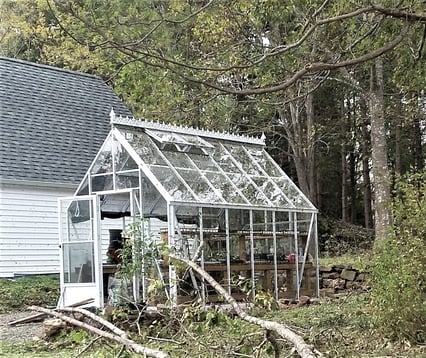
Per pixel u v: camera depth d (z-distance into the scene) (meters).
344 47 10.66
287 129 29.00
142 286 11.98
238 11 10.09
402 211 8.81
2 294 15.80
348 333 8.89
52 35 19.36
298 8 10.75
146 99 11.06
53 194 19.39
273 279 14.68
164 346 7.45
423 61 11.12
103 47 8.66
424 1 9.34
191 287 12.33
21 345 9.74
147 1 8.55
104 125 22.56
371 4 8.67
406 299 8.26
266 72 10.70
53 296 16.50
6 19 25.81
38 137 20.17
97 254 13.21
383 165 19.36
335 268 17.12
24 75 22.27
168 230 12.56
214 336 6.71
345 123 32.91
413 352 7.74
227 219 13.79
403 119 26.73
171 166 13.65
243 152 16.16
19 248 18.45
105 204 14.72
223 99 22.16
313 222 15.96
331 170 36.12
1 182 17.97
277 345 5.18
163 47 9.45
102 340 7.34
